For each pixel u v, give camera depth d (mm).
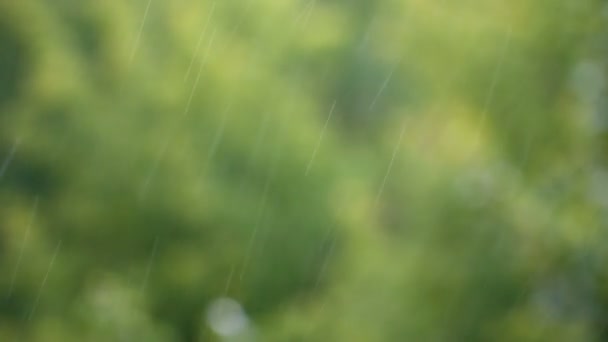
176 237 20297
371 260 19203
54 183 20312
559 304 17219
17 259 20188
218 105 20344
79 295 20141
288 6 22281
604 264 16906
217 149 20297
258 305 20797
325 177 20859
